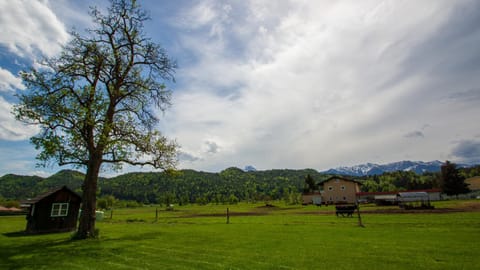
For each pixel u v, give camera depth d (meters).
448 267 8.38
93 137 17.77
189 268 9.12
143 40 20.09
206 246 13.13
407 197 36.72
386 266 8.69
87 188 17.44
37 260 10.79
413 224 19.27
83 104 17.44
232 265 9.31
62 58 17.81
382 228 17.77
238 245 13.16
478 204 39.03
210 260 10.18
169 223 28.02
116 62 19.08
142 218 37.66
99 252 12.21
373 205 51.31
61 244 14.66
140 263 10.02
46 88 16.73
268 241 14.12
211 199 135.38
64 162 17.08
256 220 27.94
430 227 17.33
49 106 16.12
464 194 69.88
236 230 19.56
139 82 20.03
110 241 15.37
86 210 17.20
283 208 55.19
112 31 19.30
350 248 11.61
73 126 16.78
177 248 12.79
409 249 11.02
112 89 19.33
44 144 15.25
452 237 13.41
